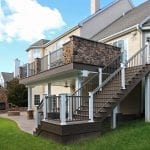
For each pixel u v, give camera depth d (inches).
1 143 475.8
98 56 617.6
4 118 1016.9
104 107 494.3
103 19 1037.2
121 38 764.6
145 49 615.8
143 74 559.2
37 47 1325.0
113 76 546.6
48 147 430.3
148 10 837.8
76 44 579.5
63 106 452.4
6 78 2400.3
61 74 655.8
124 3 1080.8
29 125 743.1
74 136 450.3
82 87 569.3
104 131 506.0
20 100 1567.4
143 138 422.0
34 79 818.2
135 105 692.1
